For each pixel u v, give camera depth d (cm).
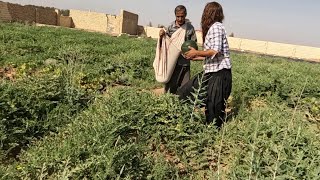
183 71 678
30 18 4528
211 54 515
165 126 507
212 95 534
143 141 472
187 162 457
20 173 383
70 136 457
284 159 394
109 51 1451
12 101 512
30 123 497
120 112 513
